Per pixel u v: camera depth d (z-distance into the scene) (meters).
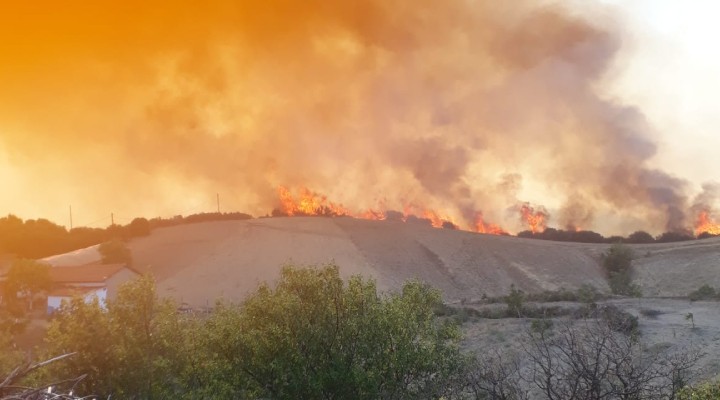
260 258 108.44
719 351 33.69
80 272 76.12
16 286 68.50
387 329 18.83
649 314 52.09
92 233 127.75
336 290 19.81
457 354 19.62
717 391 13.96
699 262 102.25
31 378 19.73
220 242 119.19
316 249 114.06
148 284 23.00
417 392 18.66
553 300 70.69
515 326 48.59
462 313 57.59
